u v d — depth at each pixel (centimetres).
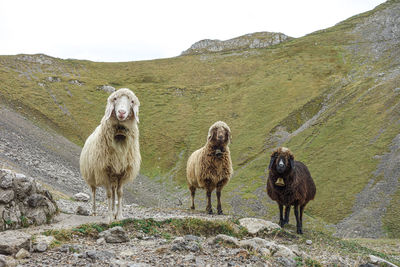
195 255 614
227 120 10031
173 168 8038
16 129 5450
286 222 1162
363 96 8775
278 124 9044
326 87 10738
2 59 11712
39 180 2581
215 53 17325
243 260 606
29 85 10081
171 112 10794
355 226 4231
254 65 14512
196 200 5653
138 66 15062
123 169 884
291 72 12550
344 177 5716
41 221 785
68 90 10694
